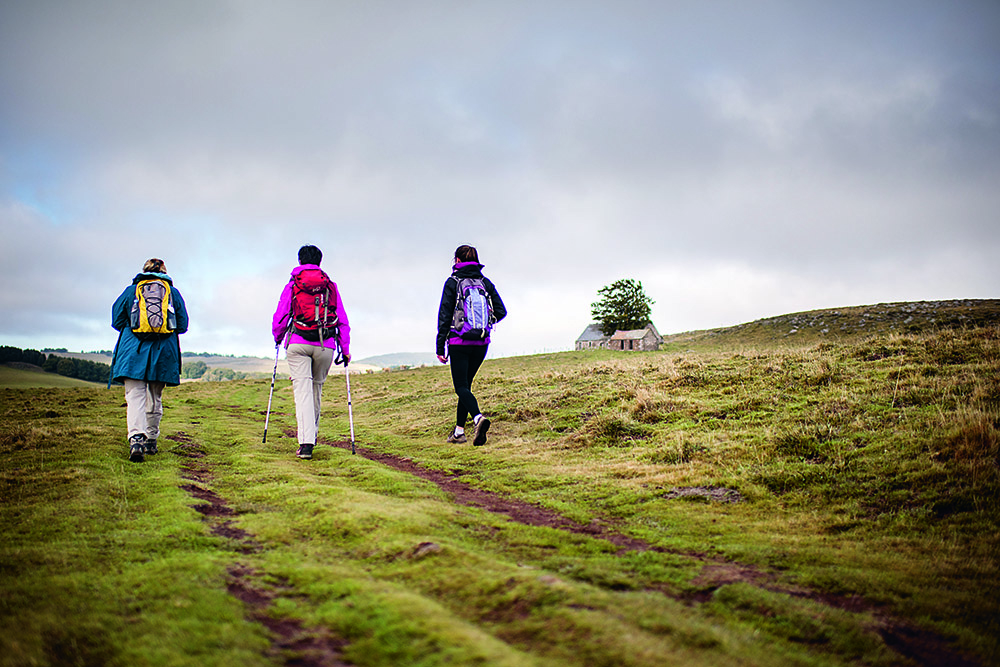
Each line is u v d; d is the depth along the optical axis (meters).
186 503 4.97
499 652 2.41
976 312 50.09
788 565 4.05
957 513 4.91
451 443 9.66
